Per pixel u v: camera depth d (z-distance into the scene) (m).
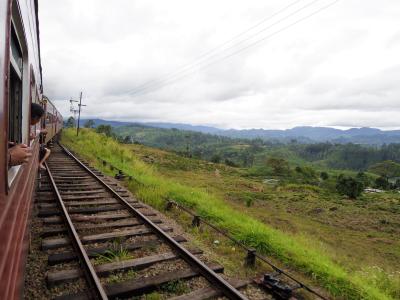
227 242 6.87
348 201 32.16
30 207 4.15
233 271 5.29
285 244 7.07
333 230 18.20
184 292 4.27
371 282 6.70
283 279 5.36
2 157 1.50
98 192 9.51
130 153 25.66
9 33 1.69
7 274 1.53
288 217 20.14
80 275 4.30
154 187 11.49
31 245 5.31
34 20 4.88
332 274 5.71
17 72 2.73
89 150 23.70
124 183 12.41
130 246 5.48
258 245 6.77
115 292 3.99
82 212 7.36
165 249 5.61
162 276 4.50
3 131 1.52
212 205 10.16
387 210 27.23
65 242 5.38
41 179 10.65
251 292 4.56
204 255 5.70
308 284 5.45
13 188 2.02
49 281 4.08
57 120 26.78
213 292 4.18
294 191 36.75
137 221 6.98
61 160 15.98
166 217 8.12
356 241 16.30
